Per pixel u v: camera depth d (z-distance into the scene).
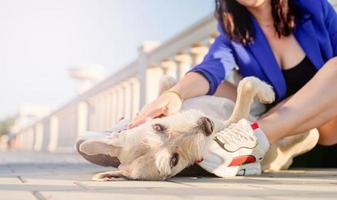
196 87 1.52
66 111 6.96
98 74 6.69
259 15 1.71
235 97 1.75
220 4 1.74
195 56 3.21
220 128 1.39
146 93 3.92
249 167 1.41
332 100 1.43
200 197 0.90
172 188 1.05
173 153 1.24
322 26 1.68
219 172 1.32
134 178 1.26
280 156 1.60
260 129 1.39
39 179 1.34
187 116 1.27
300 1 1.68
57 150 7.48
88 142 1.31
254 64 1.70
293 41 1.71
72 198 0.89
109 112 5.25
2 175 1.54
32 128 9.74
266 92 1.44
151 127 1.26
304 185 1.11
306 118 1.43
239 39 1.71
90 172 1.72
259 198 0.88
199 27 3.04
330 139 1.67
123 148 1.28
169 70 3.76
